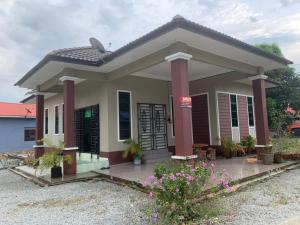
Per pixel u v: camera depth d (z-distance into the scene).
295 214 4.34
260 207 4.74
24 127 20.86
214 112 10.99
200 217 4.17
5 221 4.57
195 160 6.25
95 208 5.12
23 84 10.95
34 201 5.82
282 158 9.06
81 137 10.83
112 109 9.34
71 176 7.92
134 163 9.32
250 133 12.93
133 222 4.26
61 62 7.76
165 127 10.77
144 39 6.35
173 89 6.49
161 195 4.09
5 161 13.72
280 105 17.48
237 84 12.48
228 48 7.11
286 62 8.85
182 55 6.40
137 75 10.02
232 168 7.76
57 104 13.70
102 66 8.32
